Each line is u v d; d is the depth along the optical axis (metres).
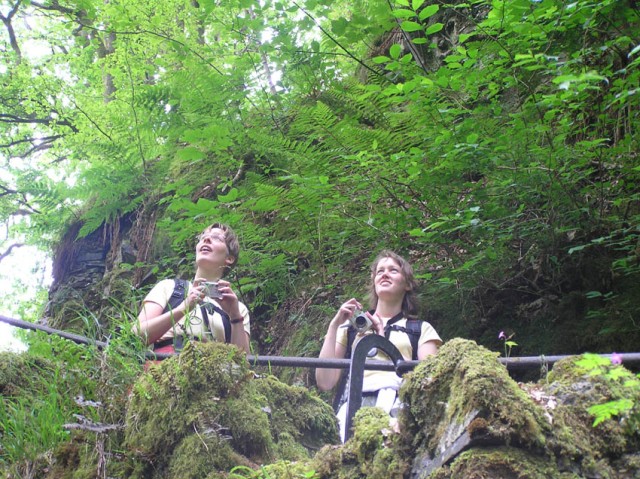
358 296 6.04
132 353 3.21
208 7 6.61
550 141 4.55
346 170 5.54
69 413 3.04
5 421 2.99
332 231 5.96
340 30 6.03
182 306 3.64
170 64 8.15
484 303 5.36
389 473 2.12
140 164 9.09
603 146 5.04
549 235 5.04
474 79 4.81
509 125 5.09
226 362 2.86
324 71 6.82
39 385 3.30
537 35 4.57
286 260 6.75
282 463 2.47
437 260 5.25
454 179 5.07
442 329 5.43
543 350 4.93
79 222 9.67
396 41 8.02
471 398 1.90
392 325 4.11
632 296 4.76
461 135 4.87
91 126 10.62
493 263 5.16
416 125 5.30
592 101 5.23
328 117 5.41
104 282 8.83
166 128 7.46
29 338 3.53
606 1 4.30
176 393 2.77
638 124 4.79
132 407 2.85
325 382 3.98
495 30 4.75
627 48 5.20
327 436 3.19
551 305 5.08
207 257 4.32
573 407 2.01
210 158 7.90
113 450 2.80
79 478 2.73
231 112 7.21
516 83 4.81
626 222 4.86
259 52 7.09
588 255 5.03
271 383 3.12
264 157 7.49
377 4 5.72
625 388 2.04
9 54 13.25
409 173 4.78
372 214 5.50
